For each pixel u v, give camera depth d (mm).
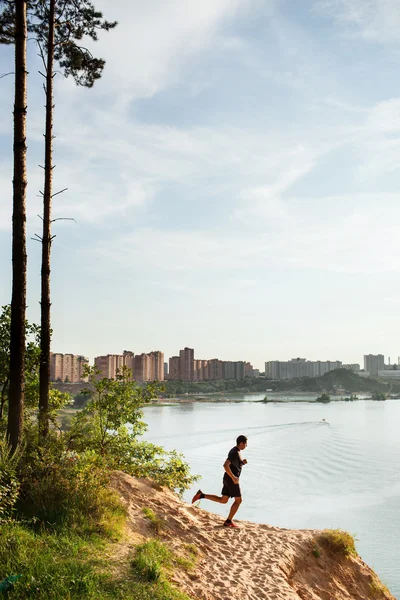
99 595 6172
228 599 7621
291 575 9391
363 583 10508
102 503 9141
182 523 10180
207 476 98875
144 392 16297
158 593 6625
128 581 6754
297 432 172500
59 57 16875
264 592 8141
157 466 15594
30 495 8727
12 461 9328
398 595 46094
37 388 16453
